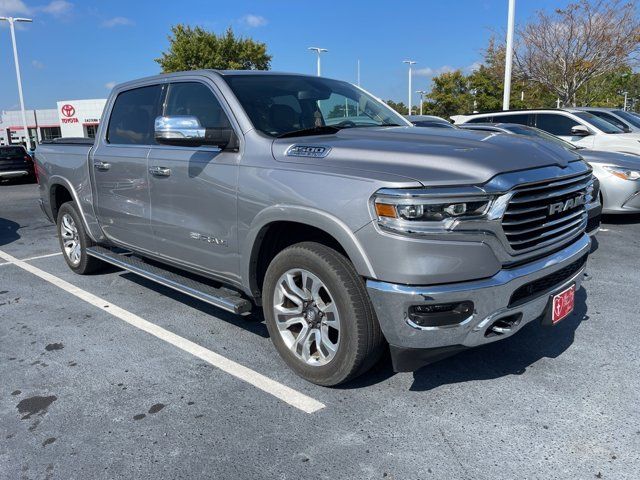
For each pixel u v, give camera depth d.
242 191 3.44
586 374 3.44
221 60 34.09
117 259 5.02
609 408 3.04
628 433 2.80
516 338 4.00
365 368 3.13
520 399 3.16
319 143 3.28
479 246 2.71
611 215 8.52
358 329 2.98
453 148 2.98
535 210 2.92
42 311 4.89
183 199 3.96
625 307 4.61
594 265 5.93
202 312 4.75
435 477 2.52
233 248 3.61
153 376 3.58
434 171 2.75
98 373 3.65
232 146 3.61
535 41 21.23
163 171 4.10
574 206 3.26
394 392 3.27
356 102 4.41
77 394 3.38
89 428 3.00
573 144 9.35
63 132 48.66
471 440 2.78
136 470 2.64
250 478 2.55
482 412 3.04
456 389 3.29
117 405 3.23
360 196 2.80
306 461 2.66
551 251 3.11
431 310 2.72
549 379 3.38
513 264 2.88
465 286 2.71
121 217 4.77
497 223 2.73
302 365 3.36
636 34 19.62
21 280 5.93
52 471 2.65
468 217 2.68
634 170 7.54
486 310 2.78
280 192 3.19
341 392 3.29
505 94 17.06
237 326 4.41
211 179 3.66
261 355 3.85
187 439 2.87
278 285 3.38
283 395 3.28
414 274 2.67
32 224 10.06
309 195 3.03
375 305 2.83
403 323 2.76
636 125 11.23
